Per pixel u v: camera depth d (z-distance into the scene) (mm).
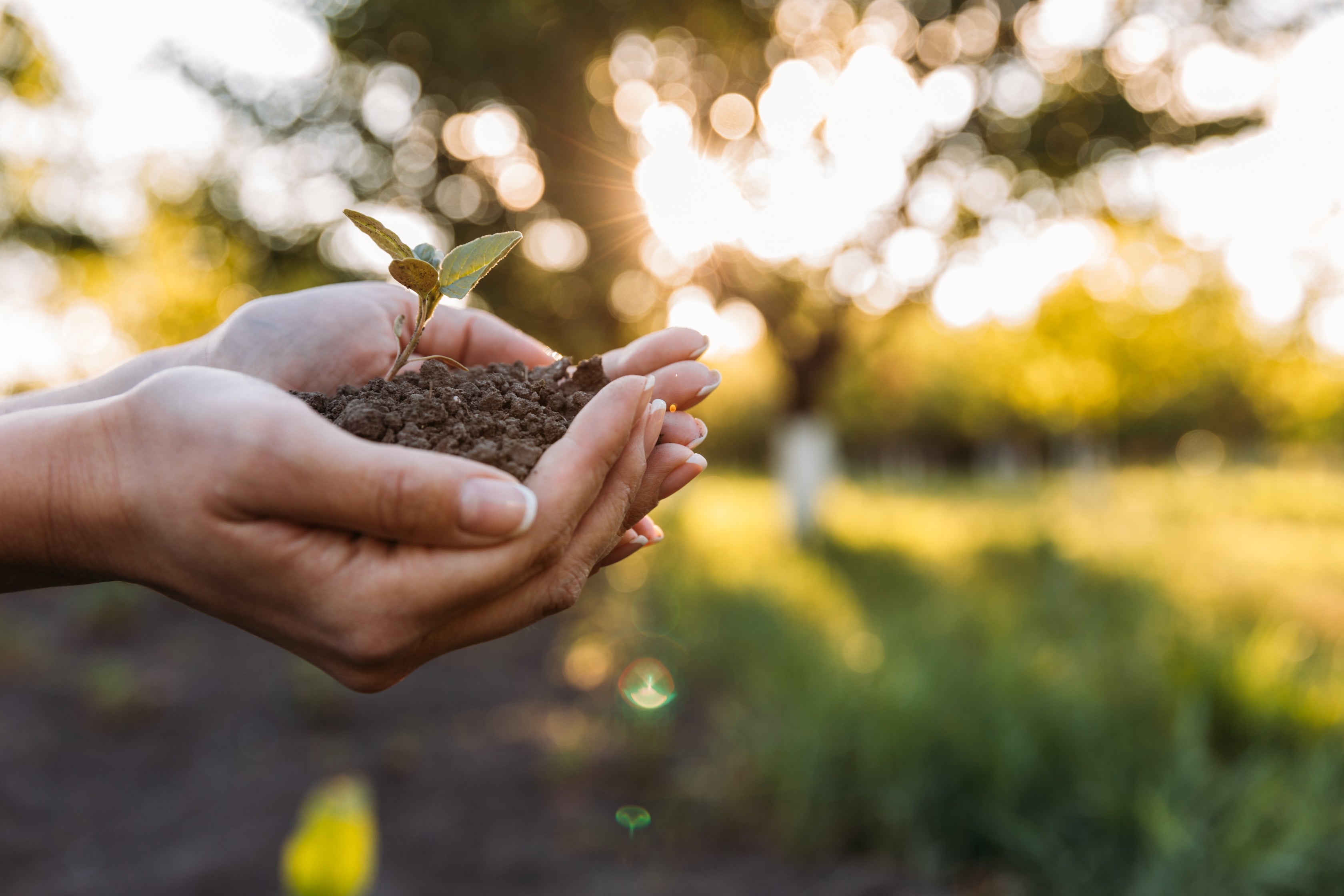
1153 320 9773
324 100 7336
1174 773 2783
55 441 868
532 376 1310
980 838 2811
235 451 792
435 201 7637
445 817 3070
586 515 982
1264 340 15117
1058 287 10023
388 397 1102
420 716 4000
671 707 4109
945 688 3396
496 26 6602
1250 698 3271
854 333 9289
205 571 868
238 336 1400
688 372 1302
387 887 2625
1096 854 2605
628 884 2660
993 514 12062
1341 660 4152
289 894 2570
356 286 1524
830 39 7973
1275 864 2371
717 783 3211
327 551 840
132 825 2947
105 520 864
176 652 4695
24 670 4273
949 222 8367
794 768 2965
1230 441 25422
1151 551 7926
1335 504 13102
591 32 7316
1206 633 4027
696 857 2824
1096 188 8133
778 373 9453
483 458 927
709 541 8938
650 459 1092
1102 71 7633
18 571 935
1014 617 5109
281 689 4188
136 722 3752
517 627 998
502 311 8125
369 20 6812
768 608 5457
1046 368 10938
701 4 7504
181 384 878
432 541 824
